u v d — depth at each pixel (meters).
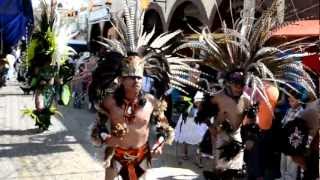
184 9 15.46
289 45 5.91
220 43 5.62
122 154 4.88
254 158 5.84
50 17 10.75
